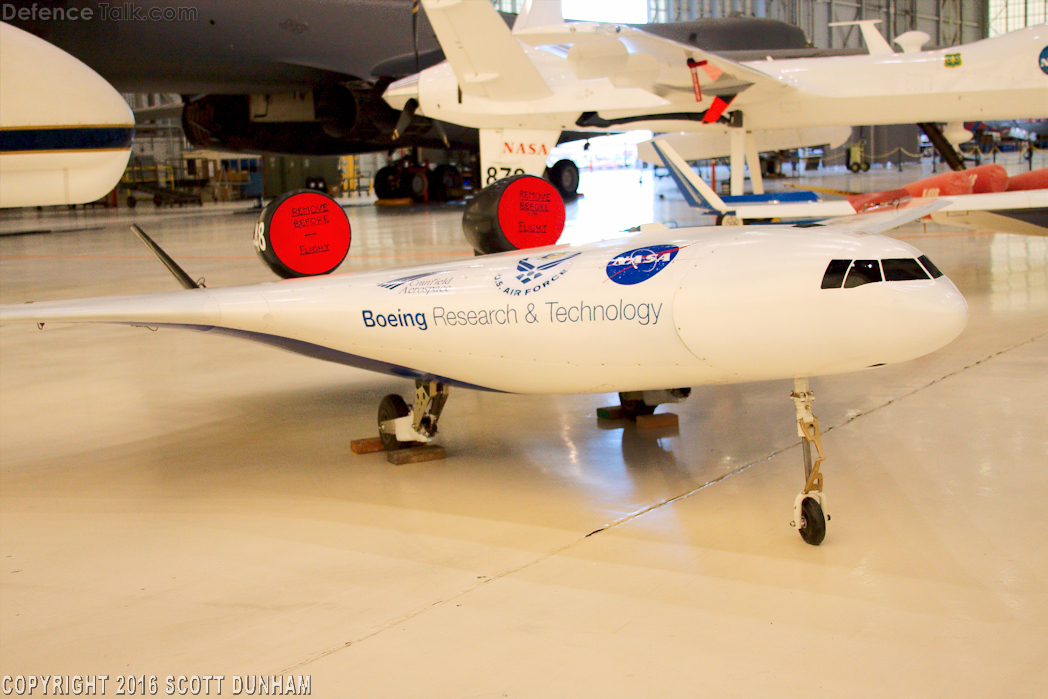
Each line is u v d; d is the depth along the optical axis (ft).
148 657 8.33
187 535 11.53
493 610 9.07
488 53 28.63
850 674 7.55
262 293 14.08
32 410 18.57
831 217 34.14
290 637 8.64
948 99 38.81
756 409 16.80
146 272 41.60
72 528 11.91
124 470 14.43
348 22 68.03
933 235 45.96
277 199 17.70
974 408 15.92
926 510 11.32
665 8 156.25
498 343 12.69
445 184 95.50
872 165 142.10
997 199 29.14
